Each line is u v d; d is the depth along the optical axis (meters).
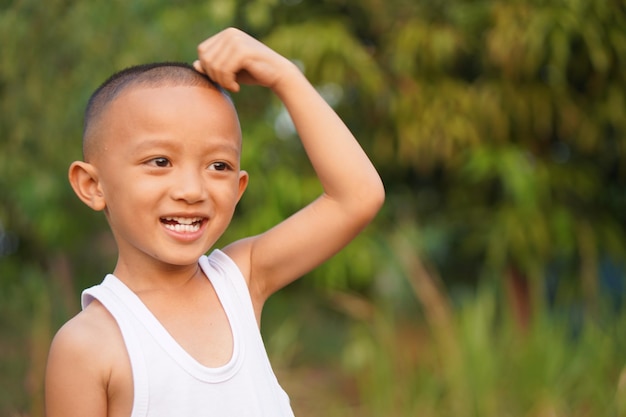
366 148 4.50
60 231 4.46
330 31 4.19
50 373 1.51
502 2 4.05
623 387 3.55
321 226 1.75
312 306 4.88
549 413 3.53
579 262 4.47
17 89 4.12
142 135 1.51
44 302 4.20
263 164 4.32
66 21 4.05
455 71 4.38
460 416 3.59
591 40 3.92
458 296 4.80
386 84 4.30
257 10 4.08
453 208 4.56
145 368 1.49
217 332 1.59
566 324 3.95
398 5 4.30
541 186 4.21
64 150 4.16
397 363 3.83
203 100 1.56
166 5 4.17
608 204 4.55
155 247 1.53
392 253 4.44
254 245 1.79
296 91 1.74
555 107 4.23
